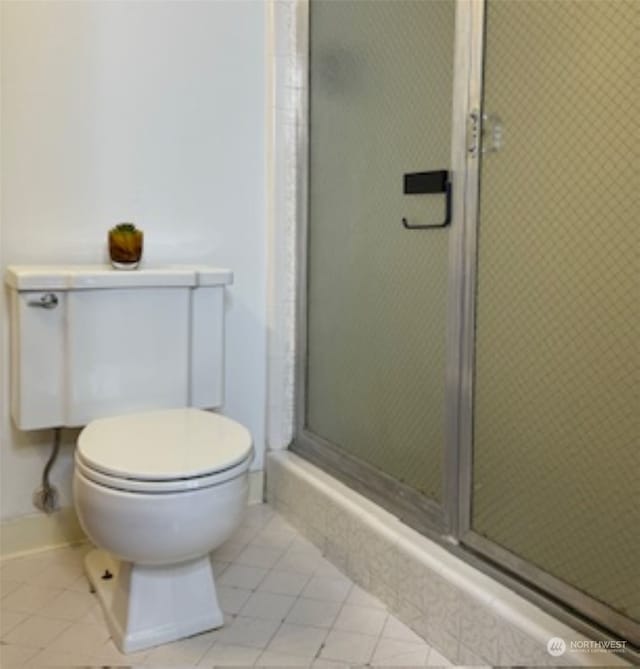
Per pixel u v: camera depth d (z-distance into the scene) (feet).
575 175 4.35
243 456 5.00
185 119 6.97
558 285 4.50
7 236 6.19
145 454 4.89
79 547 6.66
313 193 7.31
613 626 4.24
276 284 7.57
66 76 6.31
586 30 4.23
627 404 4.13
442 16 5.41
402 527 5.79
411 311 5.93
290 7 7.30
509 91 4.78
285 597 5.86
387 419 6.30
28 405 5.74
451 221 5.36
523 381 4.81
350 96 6.62
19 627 5.37
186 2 6.84
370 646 5.22
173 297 6.23
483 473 5.19
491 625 4.70
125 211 6.75
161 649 5.14
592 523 4.37
